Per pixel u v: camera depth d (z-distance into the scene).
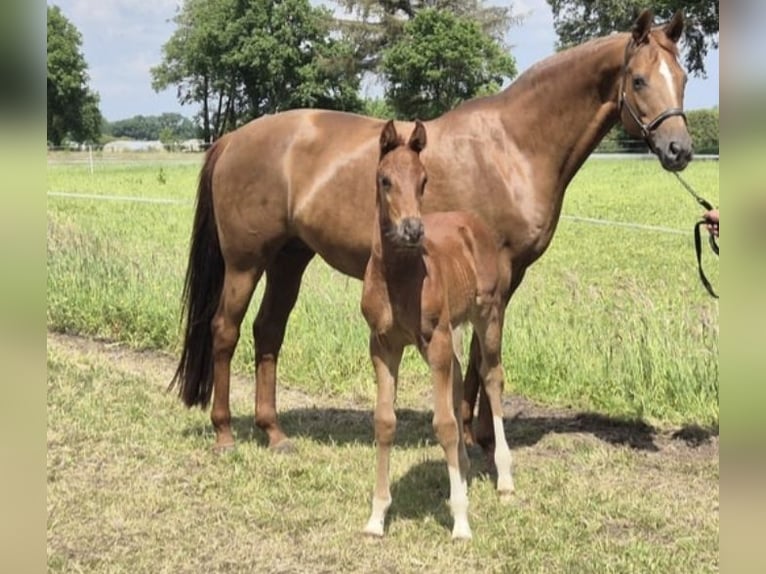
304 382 7.07
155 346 8.11
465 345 6.87
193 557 4.01
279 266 5.71
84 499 4.60
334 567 3.93
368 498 4.69
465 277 4.36
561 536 4.22
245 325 7.93
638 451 5.48
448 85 44.91
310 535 4.26
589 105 5.01
